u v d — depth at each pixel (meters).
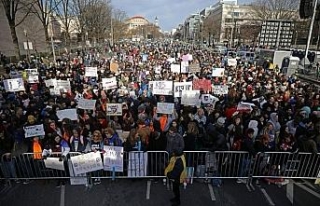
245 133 7.55
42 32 49.00
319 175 7.32
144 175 7.31
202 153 7.22
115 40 84.19
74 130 7.17
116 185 7.27
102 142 7.23
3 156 7.05
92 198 6.76
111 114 9.46
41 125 7.47
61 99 10.94
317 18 9.74
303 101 10.72
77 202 6.61
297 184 7.41
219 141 7.31
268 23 29.47
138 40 119.50
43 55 40.75
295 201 6.74
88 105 10.00
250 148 7.10
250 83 14.57
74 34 64.19
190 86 11.97
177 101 11.65
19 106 10.02
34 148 7.18
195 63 20.33
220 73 16.00
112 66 18.80
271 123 7.89
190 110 9.44
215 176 7.30
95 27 54.81
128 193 6.96
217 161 7.24
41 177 7.22
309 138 7.39
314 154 7.12
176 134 7.08
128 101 11.12
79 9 44.53
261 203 6.65
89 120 8.60
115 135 7.39
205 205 6.54
